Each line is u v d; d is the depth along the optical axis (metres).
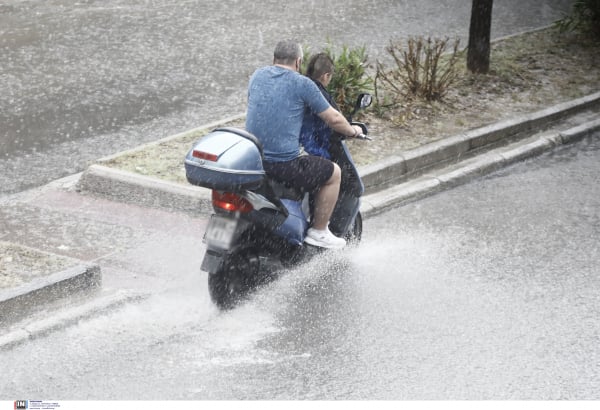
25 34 22.27
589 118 16.83
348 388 8.26
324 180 9.95
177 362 8.68
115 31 22.62
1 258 10.34
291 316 9.63
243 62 19.95
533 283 10.46
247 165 9.21
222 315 9.62
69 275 9.62
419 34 22.38
